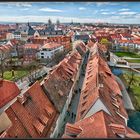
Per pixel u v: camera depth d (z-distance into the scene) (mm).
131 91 51469
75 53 63750
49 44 83000
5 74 60531
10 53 75625
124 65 75312
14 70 64188
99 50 74312
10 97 34188
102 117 20266
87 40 124250
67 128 19172
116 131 18000
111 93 33875
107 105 26219
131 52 102062
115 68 73000
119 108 30359
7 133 19203
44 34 131875
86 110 26438
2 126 22078
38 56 79500
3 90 33719
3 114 21672
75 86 47906
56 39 104312
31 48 79625
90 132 18297
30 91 26922
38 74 60500
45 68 67750
